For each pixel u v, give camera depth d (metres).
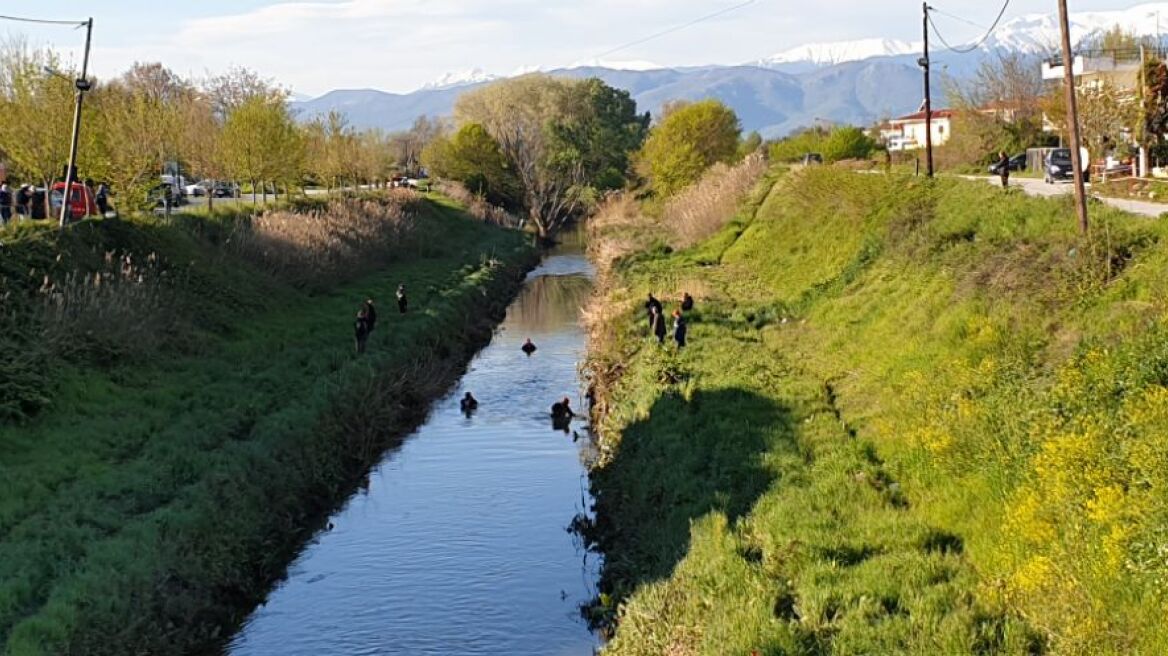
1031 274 23.94
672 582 16.02
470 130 101.31
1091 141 44.94
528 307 54.69
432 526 22.73
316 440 25.81
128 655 15.17
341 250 50.12
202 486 20.48
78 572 16.00
